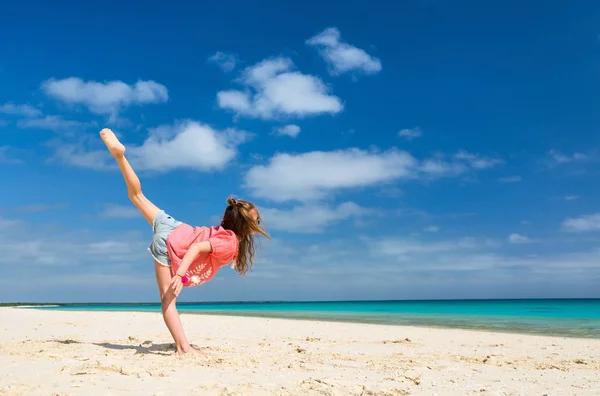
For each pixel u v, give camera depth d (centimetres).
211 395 357
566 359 696
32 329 1040
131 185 576
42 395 342
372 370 520
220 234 555
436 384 458
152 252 562
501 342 953
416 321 1770
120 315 1591
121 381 392
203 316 1717
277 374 456
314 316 2155
